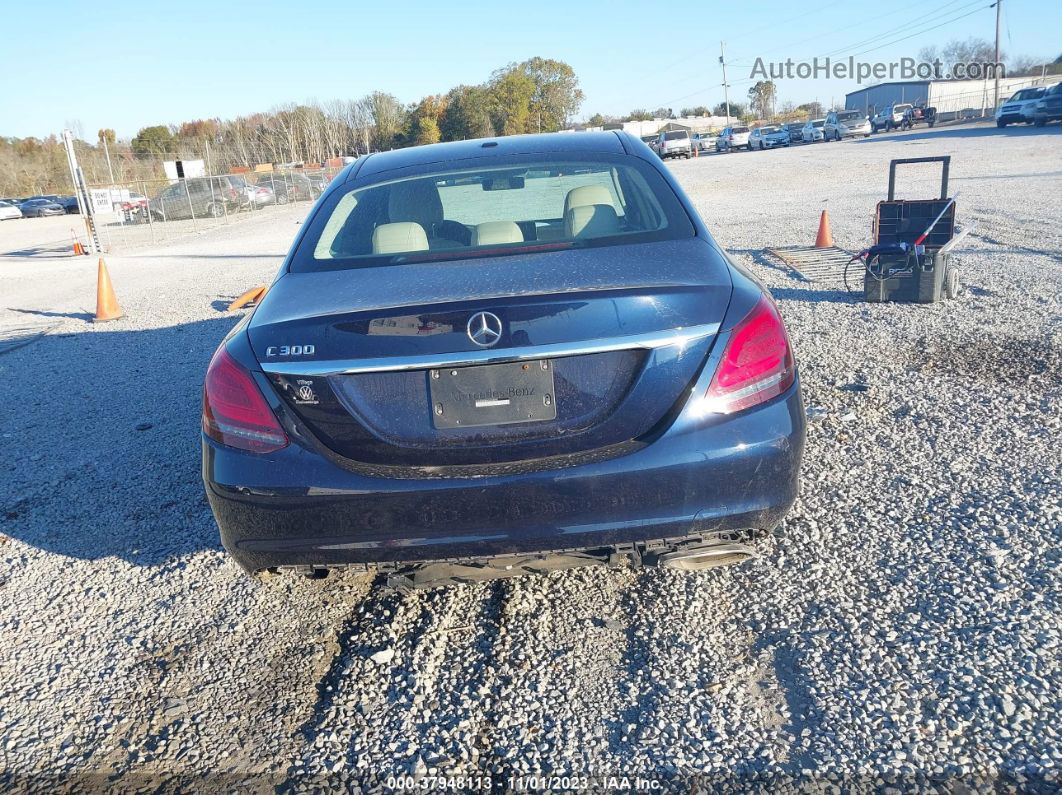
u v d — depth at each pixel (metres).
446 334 2.29
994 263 8.48
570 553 2.51
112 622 3.07
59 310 11.29
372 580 3.21
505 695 2.50
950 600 2.76
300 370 2.35
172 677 2.72
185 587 3.27
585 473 2.31
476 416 2.33
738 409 2.38
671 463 2.33
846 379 5.12
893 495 3.54
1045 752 2.11
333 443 2.38
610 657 2.64
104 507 4.11
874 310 6.91
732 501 2.40
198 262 17.00
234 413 2.43
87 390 6.51
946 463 3.81
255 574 2.59
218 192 36.12
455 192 3.21
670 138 47.88
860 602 2.80
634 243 2.78
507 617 2.90
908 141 35.88
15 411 6.03
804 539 3.23
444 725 2.39
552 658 2.66
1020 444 3.96
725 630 2.73
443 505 2.33
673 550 2.50
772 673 2.50
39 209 52.62
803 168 26.62
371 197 3.25
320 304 2.50
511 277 2.50
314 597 3.13
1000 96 70.00
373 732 2.39
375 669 2.67
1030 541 3.08
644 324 2.31
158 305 10.84
